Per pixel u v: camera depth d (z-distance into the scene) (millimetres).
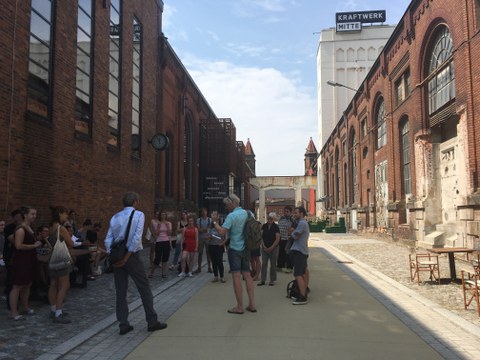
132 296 8250
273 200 86062
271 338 5359
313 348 4953
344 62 56656
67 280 6391
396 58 20750
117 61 15570
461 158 14352
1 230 7949
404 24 18859
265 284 9727
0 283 8078
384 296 8234
